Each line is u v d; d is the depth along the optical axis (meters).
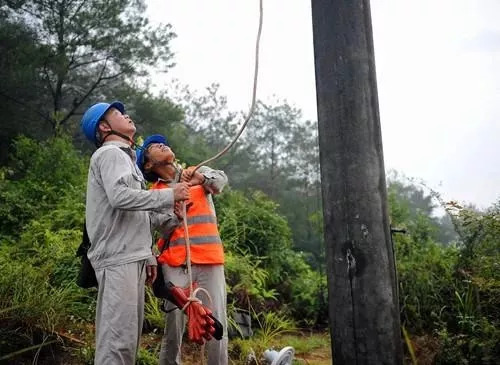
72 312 4.18
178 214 2.82
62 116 15.19
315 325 6.07
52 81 15.89
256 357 4.26
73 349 3.73
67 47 15.34
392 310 2.12
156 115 17.41
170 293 2.64
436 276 4.57
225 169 26.48
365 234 2.11
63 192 8.51
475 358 3.27
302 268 7.27
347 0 2.21
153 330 4.47
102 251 2.41
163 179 3.21
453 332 3.90
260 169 29.61
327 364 4.35
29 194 8.23
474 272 3.93
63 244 5.27
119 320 2.34
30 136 14.88
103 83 17.25
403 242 5.28
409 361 3.77
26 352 3.59
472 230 4.12
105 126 2.69
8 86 14.34
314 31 2.28
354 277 2.11
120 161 2.47
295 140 30.75
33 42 14.93
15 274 4.02
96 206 2.47
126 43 15.81
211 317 2.53
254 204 7.32
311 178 27.02
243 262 5.95
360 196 2.12
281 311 5.64
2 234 7.14
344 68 2.18
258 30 2.80
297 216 22.47
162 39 16.58
